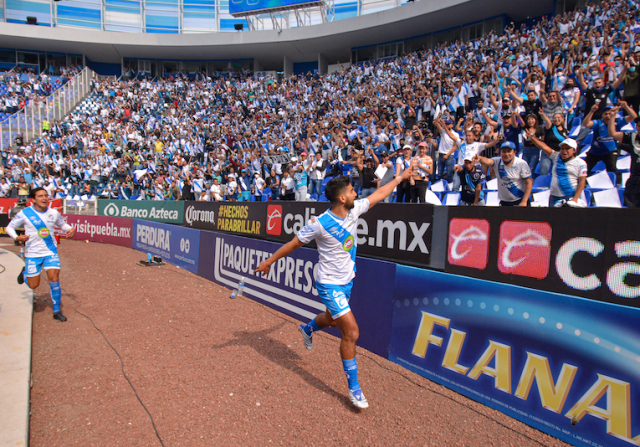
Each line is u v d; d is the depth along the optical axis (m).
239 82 29.02
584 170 4.68
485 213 3.49
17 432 2.58
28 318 4.84
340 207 3.13
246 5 27.58
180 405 3.11
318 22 30.31
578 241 2.84
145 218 12.81
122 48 30.38
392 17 23.27
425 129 12.19
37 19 31.80
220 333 4.70
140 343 4.35
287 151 15.31
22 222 5.07
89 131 24.08
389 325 4.05
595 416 2.58
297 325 5.04
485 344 3.22
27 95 26.38
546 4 20.11
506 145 4.80
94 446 2.59
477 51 17.70
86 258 9.88
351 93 21.09
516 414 2.99
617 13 13.28
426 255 4.02
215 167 16.08
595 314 2.62
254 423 2.90
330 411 3.08
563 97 9.43
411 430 2.85
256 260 6.12
